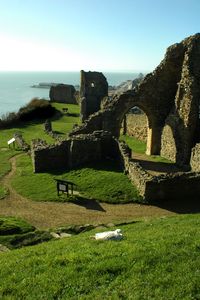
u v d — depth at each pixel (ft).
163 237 55.06
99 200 97.14
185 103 136.56
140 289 39.27
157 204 93.86
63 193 101.19
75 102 324.80
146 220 78.23
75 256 47.55
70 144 121.08
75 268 44.32
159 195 95.04
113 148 126.72
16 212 89.97
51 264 46.24
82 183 107.45
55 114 256.32
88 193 101.24
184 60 144.77
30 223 82.84
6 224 78.23
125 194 98.48
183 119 136.87
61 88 329.11
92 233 67.21
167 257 45.78
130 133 192.03
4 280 43.32
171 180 95.09
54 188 105.09
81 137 125.18
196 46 145.18
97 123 153.79
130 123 190.80
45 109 245.45
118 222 79.61
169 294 38.24
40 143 138.82
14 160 143.23
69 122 230.68
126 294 38.55
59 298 38.88
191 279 40.68
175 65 154.30
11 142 164.55
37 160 120.57
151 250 48.01
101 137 126.41
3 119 231.91
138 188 99.35
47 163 121.70
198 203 94.07
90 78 227.20
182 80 143.13
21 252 54.39
